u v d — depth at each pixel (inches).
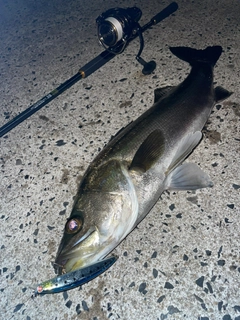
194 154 19.6
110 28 22.3
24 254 18.0
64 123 23.6
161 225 17.4
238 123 20.4
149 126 18.1
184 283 15.6
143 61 24.8
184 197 18.1
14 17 36.1
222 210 17.3
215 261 15.9
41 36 32.3
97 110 23.8
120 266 16.6
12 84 28.1
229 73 23.3
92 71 24.5
